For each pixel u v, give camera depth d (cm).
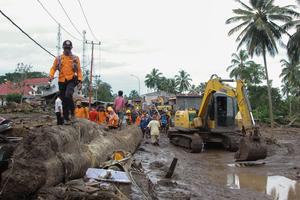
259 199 995
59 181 657
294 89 8219
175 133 2278
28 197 571
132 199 733
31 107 3406
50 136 641
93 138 1014
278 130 4191
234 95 1752
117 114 1909
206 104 2081
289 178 1272
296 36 4481
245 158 1523
